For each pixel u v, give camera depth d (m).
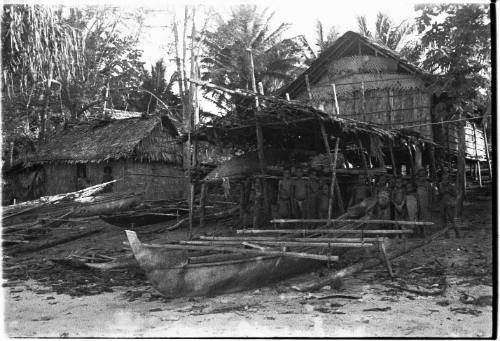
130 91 36.75
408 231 8.45
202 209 15.55
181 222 15.91
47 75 15.01
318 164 14.53
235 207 17.53
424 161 19.16
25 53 13.78
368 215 10.59
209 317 6.47
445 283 7.88
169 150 23.48
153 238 14.38
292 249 8.52
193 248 7.52
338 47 19.61
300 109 11.77
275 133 15.08
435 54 13.76
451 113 16.88
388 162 20.33
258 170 13.99
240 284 7.84
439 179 18.42
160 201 19.39
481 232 11.72
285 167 13.88
